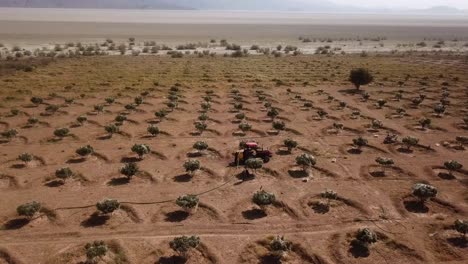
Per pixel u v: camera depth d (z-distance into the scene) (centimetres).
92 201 2280
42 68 6700
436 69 7200
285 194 2411
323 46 12319
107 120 3869
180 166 2806
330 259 1819
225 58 8512
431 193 2284
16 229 1991
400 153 3152
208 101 4644
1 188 2438
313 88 5531
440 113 4281
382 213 2222
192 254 1823
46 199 2292
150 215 2147
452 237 2005
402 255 1870
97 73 6316
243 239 1948
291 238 1964
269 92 5216
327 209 2248
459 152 3206
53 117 3950
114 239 1909
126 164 2594
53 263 1736
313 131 3656
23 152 3017
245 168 2644
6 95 4791
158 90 5188
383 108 4516
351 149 3216
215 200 2323
